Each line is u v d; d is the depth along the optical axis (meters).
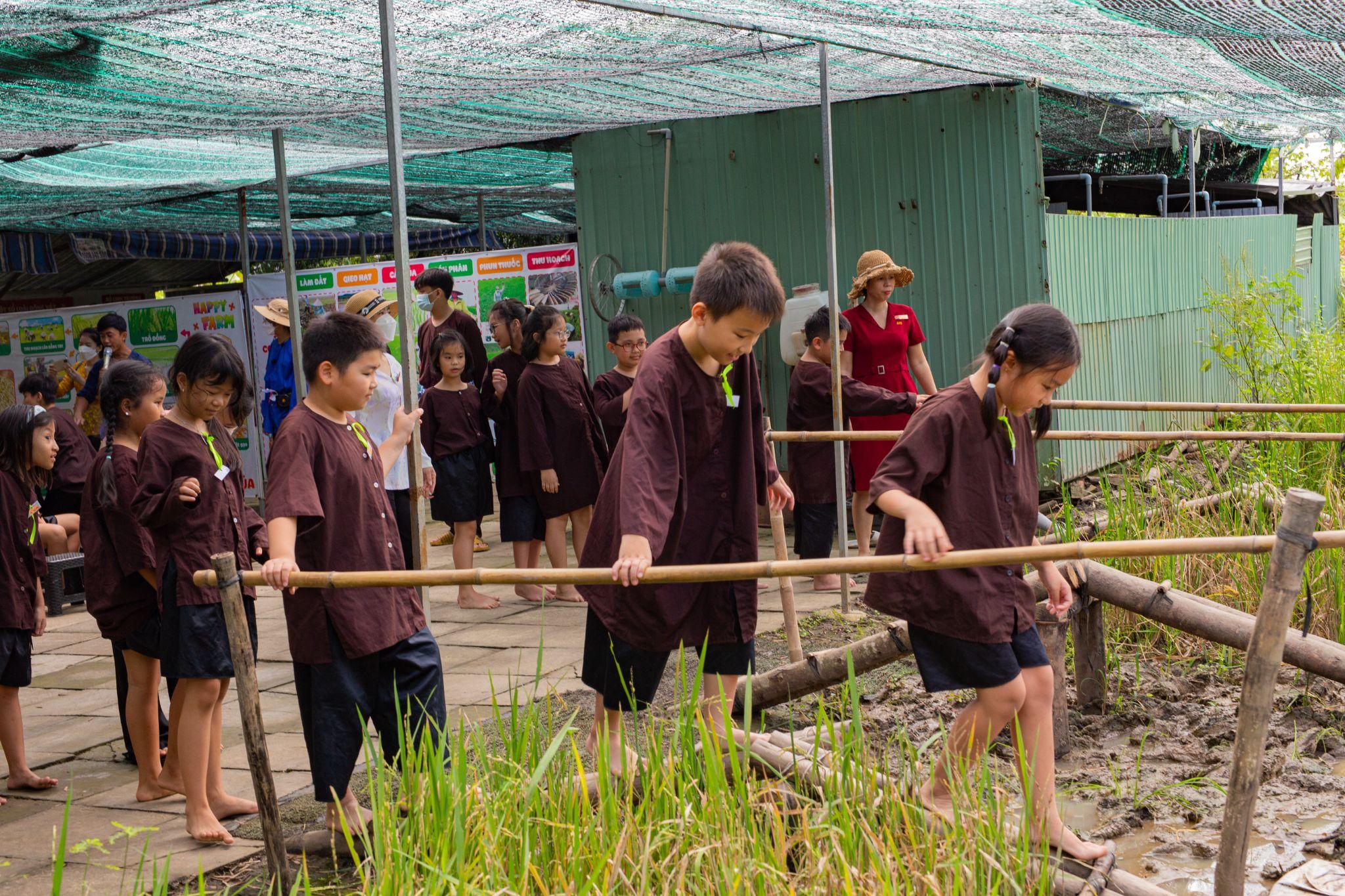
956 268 9.45
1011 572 3.64
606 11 5.54
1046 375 3.53
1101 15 5.70
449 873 3.13
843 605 6.90
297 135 8.25
